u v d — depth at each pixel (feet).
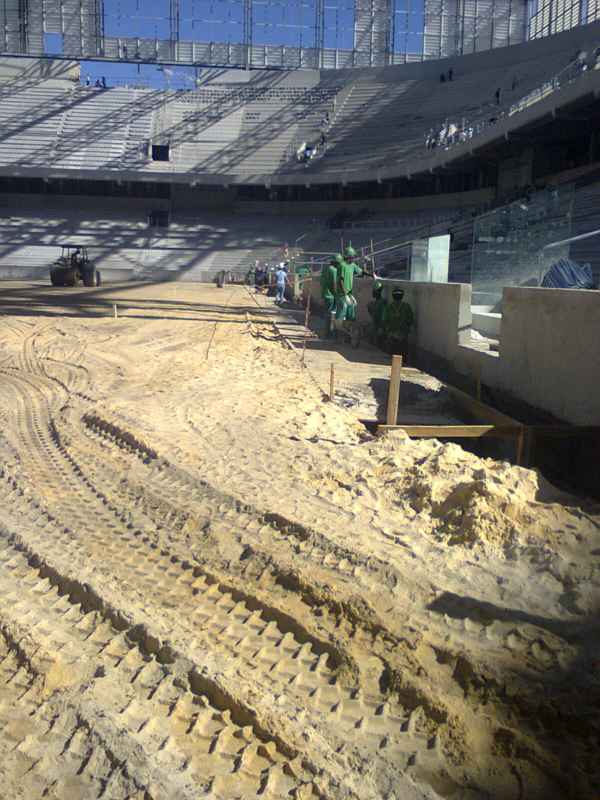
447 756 11.30
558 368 32.12
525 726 11.96
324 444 27.40
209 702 12.43
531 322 34.91
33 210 209.97
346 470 23.95
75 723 11.82
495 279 51.75
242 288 159.63
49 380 42.68
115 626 14.79
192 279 198.90
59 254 200.44
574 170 130.00
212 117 216.74
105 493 22.54
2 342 58.08
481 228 53.06
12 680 13.05
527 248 48.62
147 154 209.36
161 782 10.52
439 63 203.92
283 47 207.82
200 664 13.29
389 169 183.32
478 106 180.34
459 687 12.88
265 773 10.81
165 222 212.02
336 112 212.43
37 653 13.75
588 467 28.14
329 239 193.36
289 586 16.35
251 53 206.80
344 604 15.29
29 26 197.06
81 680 13.00
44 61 216.54
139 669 13.35
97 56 201.05
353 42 211.00
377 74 212.23
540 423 33.86
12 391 39.50
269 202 215.10
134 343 59.06
